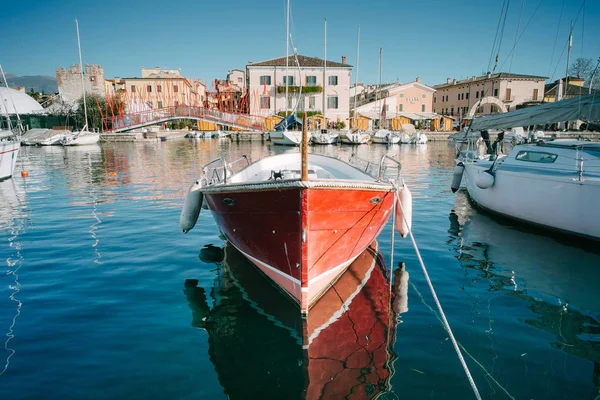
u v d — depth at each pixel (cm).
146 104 5912
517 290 631
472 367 437
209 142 4638
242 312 561
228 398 391
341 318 545
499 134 1301
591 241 854
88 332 505
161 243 861
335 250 589
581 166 841
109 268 718
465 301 593
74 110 5016
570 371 431
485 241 875
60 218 1077
